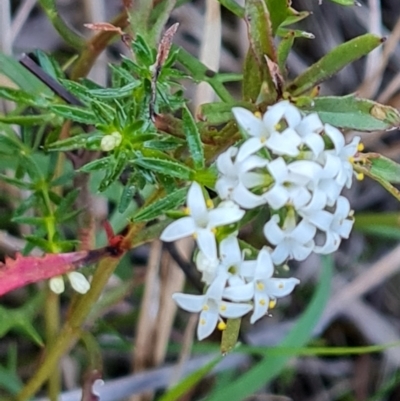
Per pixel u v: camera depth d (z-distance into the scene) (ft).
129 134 0.24
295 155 0.22
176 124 0.25
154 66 0.24
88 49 0.34
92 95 0.25
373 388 0.51
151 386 0.42
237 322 0.25
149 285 0.41
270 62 0.23
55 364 0.33
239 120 0.22
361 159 0.25
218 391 0.40
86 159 0.33
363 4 0.54
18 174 0.32
